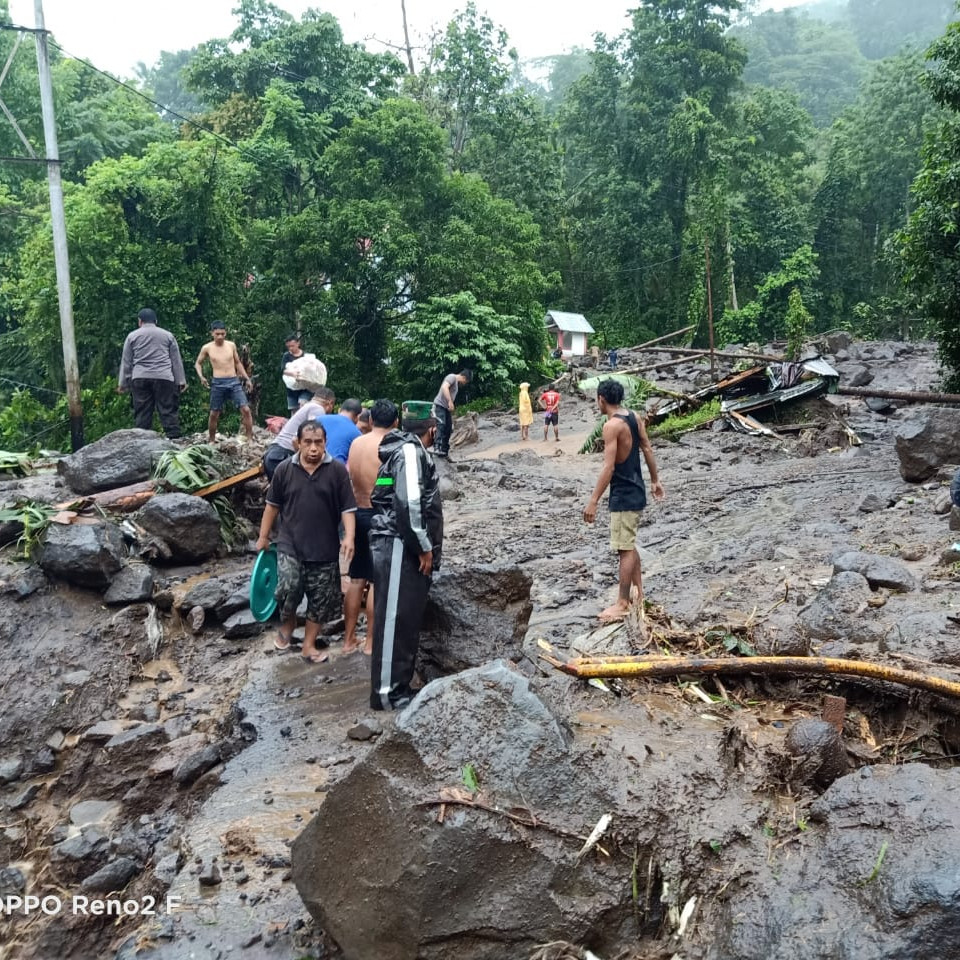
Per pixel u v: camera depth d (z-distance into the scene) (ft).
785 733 13.97
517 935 9.62
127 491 30.48
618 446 21.11
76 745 20.67
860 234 181.88
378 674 17.47
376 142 96.32
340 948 10.21
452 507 42.93
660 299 168.86
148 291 79.36
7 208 104.63
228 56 113.19
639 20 168.66
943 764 13.91
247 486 32.86
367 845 10.20
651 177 164.76
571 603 24.73
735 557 28.30
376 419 21.03
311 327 89.66
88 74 134.92
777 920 9.50
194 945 11.32
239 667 22.58
